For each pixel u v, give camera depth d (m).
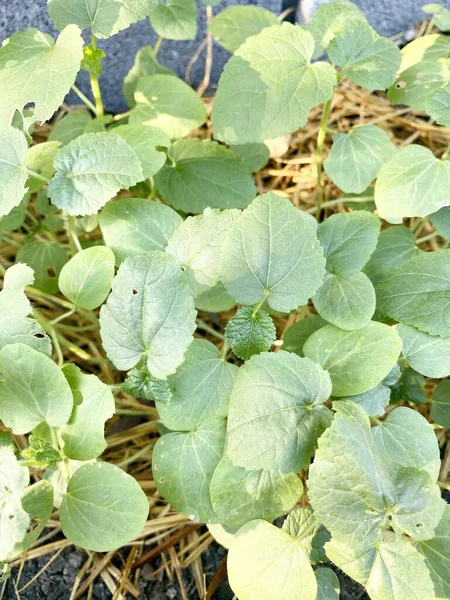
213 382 0.26
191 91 0.36
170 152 0.36
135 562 0.30
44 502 0.24
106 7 0.30
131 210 0.30
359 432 0.22
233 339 0.26
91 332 0.37
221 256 0.25
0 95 0.28
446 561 0.24
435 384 0.34
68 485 0.24
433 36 0.37
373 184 0.39
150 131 0.32
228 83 0.31
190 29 0.36
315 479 0.22
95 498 0.24
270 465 0.23
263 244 0.25
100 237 0.38
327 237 0.29
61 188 0.27
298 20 0.42
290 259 0.25
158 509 0.31
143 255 0.24
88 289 0.28
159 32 0.36
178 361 0.24
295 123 0.31
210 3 0.36
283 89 0.31
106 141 0.28
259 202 0.25
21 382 0.24
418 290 0.28
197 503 0.25
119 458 0.33
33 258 0.35
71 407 0.24
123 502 0.23
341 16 0.33
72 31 0.29
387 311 0.29
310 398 0.24
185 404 0.25
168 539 0.30
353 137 0.34
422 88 0.34
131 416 0.34
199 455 0.25
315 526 0.24
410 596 0.21
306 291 0.25
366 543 0.22
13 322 0.26
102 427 0.25
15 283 0.27
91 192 0.27
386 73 0.32
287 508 0.25
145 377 0.25
